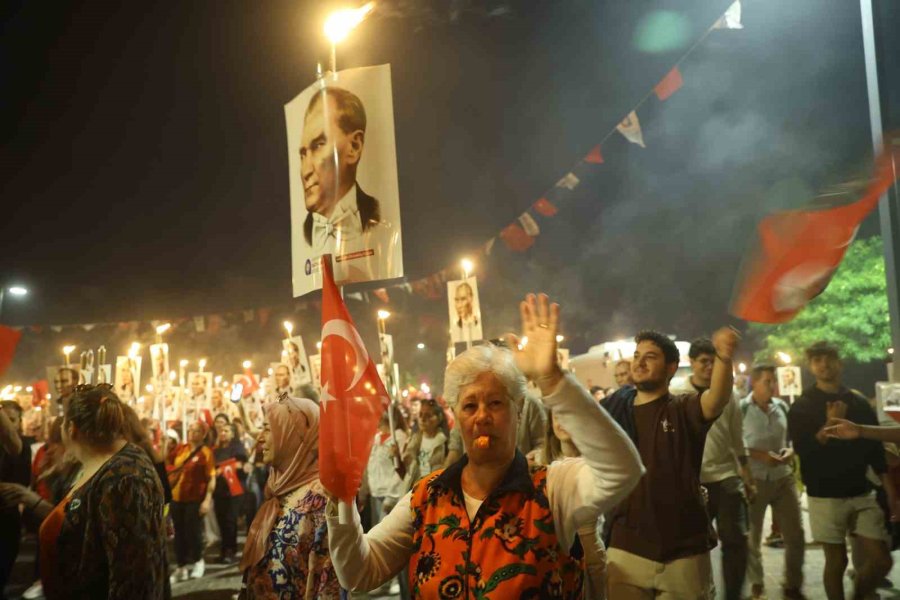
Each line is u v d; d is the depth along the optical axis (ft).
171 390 43.39
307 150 10.62
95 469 11.68
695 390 16.61
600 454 7.23
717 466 20.79
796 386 51.93
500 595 7.32
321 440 7.89
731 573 20.53
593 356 57.41
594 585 11.69
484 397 7.88
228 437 38.19
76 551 10.84
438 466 24.94
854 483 18.66
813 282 8.38
